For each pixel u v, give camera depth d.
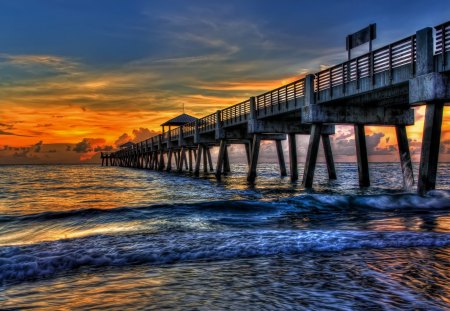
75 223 9.82
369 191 20.22
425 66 12.84
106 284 4.46
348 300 3.76
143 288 4.27
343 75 17.45
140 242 6.65
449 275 4.59
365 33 16.98
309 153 21.08
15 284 4.57
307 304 3.66
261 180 35.09
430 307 3.55
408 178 20.34
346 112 19.86
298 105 21.22
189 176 46.56
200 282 4.46
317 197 12.93
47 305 3.78
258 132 27.03
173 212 11.00
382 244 6.35
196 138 43.00
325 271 4.84
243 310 3.54
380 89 15.45
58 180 42.59
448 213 11.00
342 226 8.72
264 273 4.82
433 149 12.90
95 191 24.80
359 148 21.53
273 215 10.63
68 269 5.21
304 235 7.10
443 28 12.36
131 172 69.25
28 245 6.49
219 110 35.03
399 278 4.48
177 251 6.01
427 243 6.41
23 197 20.84
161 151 66.31
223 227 8.68
